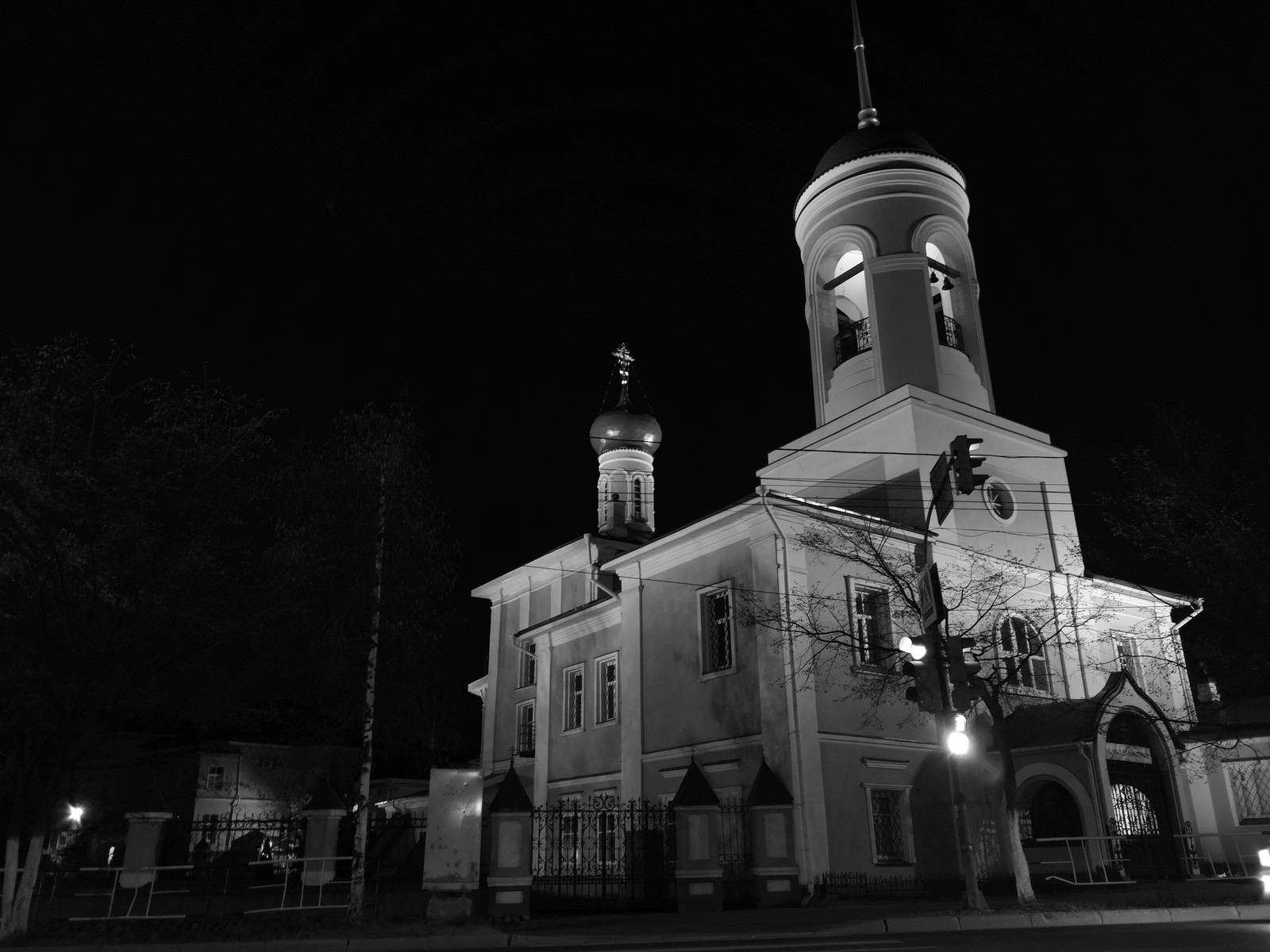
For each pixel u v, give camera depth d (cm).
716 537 2131
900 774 1953
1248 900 1501
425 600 1521
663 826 1912
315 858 1398
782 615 1889
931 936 1127
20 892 1210
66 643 1288
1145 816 2017
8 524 1264
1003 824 1975
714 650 2103
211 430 1421
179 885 1916
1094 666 2275
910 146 2767
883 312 2586
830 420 2650
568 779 2464
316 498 1483
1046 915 1332
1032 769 1969
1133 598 2614
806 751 1814
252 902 1667
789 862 1722
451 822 1407
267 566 1444
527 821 1519
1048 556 2481
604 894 1766
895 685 1908
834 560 2053
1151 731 2089
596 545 3181
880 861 1852
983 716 2105
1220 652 2081
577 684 2570
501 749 3181
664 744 2131
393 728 1619
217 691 1428
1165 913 1368
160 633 1373
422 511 1541
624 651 2305
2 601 1329
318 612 1471
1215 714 2438
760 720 1914
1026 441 2581
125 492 1360
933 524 2227
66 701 1303
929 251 2869
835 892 1730
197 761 3653
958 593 2119
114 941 1173
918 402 2358
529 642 2983
